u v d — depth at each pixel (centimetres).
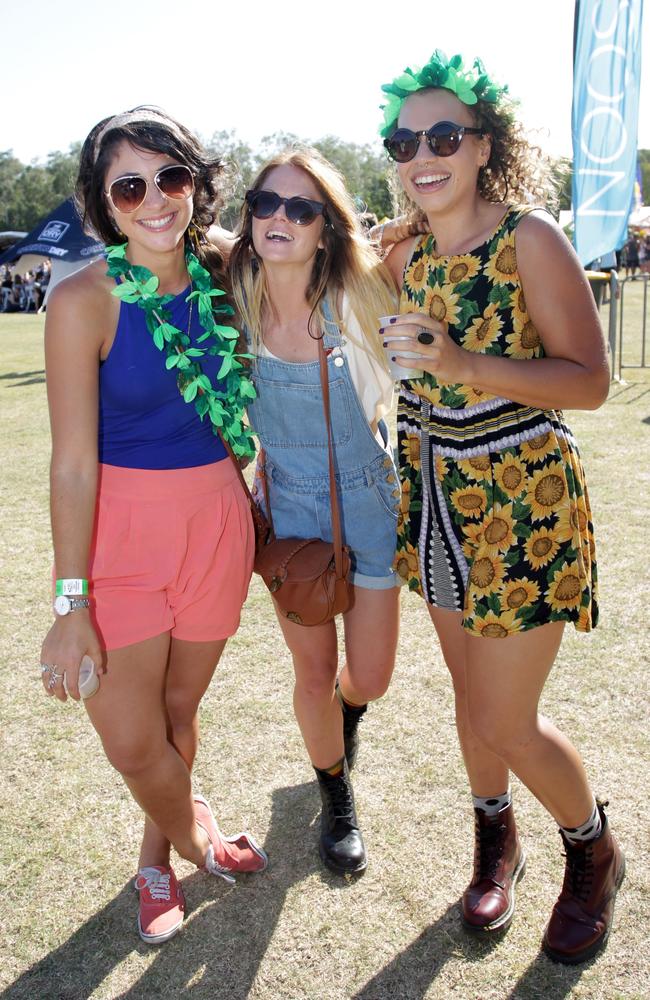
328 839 240
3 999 201
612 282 900
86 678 180
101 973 208
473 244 182
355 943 213
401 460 207
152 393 192
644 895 220
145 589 198
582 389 173
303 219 199
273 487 233
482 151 186
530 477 182
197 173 195
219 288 214
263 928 219
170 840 221
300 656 229
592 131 745
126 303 187
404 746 288
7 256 1050
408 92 184
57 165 7200
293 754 290
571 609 186
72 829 256
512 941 210
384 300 211
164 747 204
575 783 198
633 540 451
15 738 305
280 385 215
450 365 165
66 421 182
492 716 191
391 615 235
